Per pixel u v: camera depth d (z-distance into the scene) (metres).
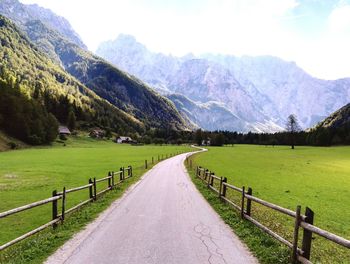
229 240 11.08
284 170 53.56
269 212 17.83
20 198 24.53
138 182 30.02
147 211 16.16
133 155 87.62
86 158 73.19
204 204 18.52
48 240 11.12
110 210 16.41
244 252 9.81
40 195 25.84
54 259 9.17
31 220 17.36
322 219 18.47
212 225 13.27
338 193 29.91
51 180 35.28
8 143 114.88
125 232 12.01
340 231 15.53
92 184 19.81
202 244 10.55
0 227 15.91
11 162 60.19
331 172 51.88
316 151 130.50
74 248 10.12
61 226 13.23
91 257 9.26
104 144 175.38
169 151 116.62
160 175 37.56
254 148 159.25
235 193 24.80
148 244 10.48
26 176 38.97
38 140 132.12
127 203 18.56
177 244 10.51
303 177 43.44
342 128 189.75
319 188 33.09
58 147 136.88
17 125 129.38
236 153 110.00
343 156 99.38
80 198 24.06
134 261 8.90
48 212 19.33
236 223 13.62
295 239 8.97
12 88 155.00
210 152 113.81
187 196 21.59
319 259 9.94
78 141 169.62
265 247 10.25
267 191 29.52
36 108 150.12
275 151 129.25
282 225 14.29
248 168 55.19
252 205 19.83
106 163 59.59
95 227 12.81
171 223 13.53
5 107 130.00
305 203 23.88
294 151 130.25
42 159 68.38
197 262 8.87
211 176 25.75
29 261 9.07
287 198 25.89
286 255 9.38
